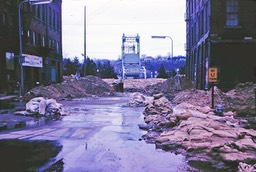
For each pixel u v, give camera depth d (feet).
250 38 93.97
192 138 29.73
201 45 116.16
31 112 54.80
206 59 103.14
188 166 22.38
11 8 104.63
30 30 122.42
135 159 24.39
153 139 32.19
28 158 24.63
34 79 126.00
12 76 104.32
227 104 65.05
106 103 86.94
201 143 28.12
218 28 96.22
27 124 43.68
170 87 161.99
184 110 49.11
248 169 20.51
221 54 96.02
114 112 60.70
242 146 26.45
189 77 161.38
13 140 31.86
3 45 98.99
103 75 320.91
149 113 56.13
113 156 25.36
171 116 41.93
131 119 49.42
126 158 24.73
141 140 32.14
